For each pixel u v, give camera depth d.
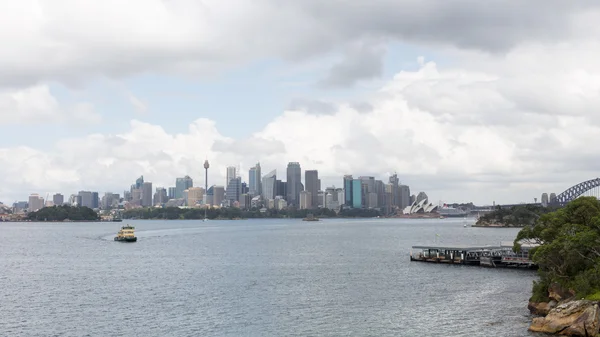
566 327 99.00
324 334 101.88
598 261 112.19
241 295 141.12
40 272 193.62
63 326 109.56
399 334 101.38
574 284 109.94
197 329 106.12
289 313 119.31
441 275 175.62
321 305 127.56
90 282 167.12
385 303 129.62
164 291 148.38
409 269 192.62
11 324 111.62
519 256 195.38
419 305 126.94
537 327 102.00
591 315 97.38
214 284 160.25
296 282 163.00
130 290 150.75
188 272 189.25
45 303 132.75
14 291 151.12
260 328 106.75
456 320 111.50
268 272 187.62
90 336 101.94
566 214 132.25
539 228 149.88
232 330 105.19
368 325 108.19
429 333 101.75
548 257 119.38
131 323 111.25
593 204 128.88
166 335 101.94
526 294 139.50
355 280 166.50
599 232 116.81
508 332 101.62
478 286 152.75
